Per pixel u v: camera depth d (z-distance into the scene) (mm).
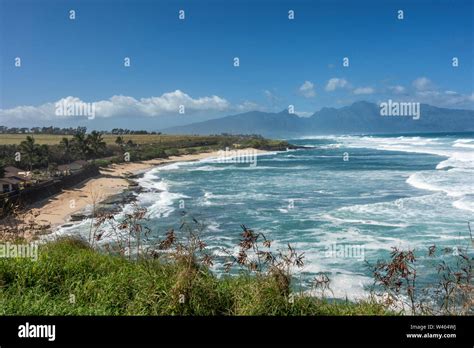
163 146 129875
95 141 98250
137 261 8016
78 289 6746
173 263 7273
